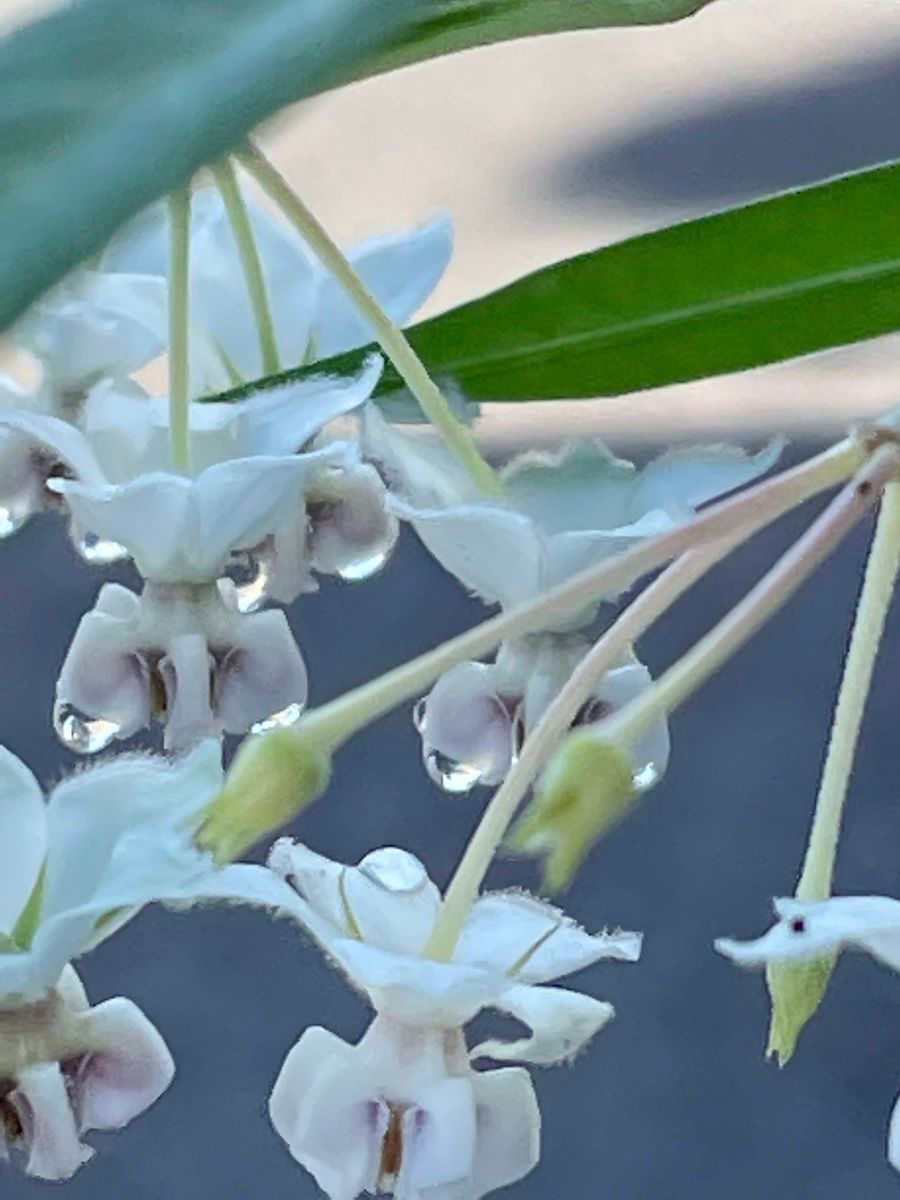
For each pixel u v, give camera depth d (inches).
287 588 3.9
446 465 3.6
